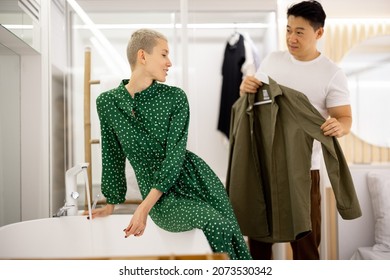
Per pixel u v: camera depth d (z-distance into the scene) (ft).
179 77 7.83
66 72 7.56
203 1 8.00
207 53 9.32
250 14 8.69
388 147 7.57
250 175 6.10
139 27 7.94
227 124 8.77
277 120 5.92
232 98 8.72
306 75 6.09
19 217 6.66
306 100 5.67
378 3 7.54
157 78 4.61
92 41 7.77
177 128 4.58
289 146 5.71
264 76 5.92
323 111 6.12
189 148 8.14
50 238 5.26
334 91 5.98
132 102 4.66
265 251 6.54
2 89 6.21
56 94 7.27
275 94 5.74
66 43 7.57
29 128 6.75
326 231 7.07
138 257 3.31
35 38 6.63
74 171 5.39
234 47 8.76
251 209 6.06
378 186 6.95
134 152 4.74
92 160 7.39
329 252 7.14
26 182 6.72
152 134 4.67
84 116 7.29
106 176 5.05
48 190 6.76
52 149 6.97
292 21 5.88
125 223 5.44
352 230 7.07
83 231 5.39
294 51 6.00
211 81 9.33
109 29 7.92
